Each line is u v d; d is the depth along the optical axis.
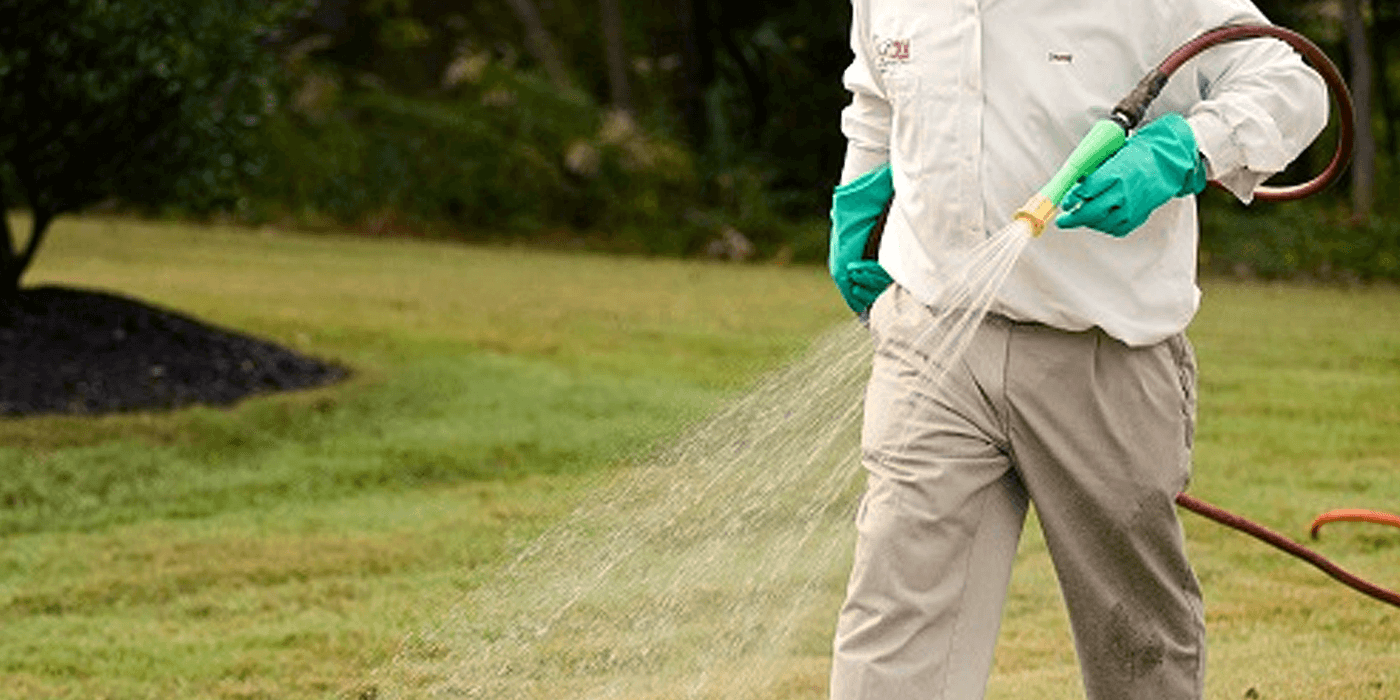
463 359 21.52
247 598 11.86
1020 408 6.46
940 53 6.50
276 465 15.79
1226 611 11.48
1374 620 11.27
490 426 17.61
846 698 6.41
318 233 39.59
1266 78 6.45
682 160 41.72
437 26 46.91
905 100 6.59
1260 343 25.39
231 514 14.17
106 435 16.25
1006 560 6.59
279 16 20.48
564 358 22.12
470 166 41.56
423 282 30.52
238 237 37.19
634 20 44.97
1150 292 6.53
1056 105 6.44
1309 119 6.48
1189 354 6.77
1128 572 6.71
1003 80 6.47
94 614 11.51
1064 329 6.44
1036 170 6.46
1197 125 6.33
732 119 45.31
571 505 14.12
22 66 18.11
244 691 9.90
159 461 15.65
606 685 9.71
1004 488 6.61
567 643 10.32
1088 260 6.45
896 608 6.41
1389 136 45.59
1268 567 12.66
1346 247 39.31
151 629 11.16
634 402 18.97
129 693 9.90
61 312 18.94
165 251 33.44
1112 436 6.53
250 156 20.44
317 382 19.47
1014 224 6.16
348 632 11.00
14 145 18.61
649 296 29.88
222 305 25.52
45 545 13.15
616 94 44.94
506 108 42.75
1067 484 6.56
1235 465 16.39
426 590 11.89
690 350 23.16
